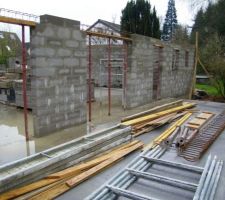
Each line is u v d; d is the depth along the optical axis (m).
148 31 18.14
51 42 5.42
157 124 6.27
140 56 8.70
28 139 5.23
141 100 9.16
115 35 7.37
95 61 14.30
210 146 5.11
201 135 5.56
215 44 13.54
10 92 8.57
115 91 13.05
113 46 13.56
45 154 3.84
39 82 5.25
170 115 7.28
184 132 5.38
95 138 4.73
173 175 3.81
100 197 2.96
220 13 17.98
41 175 3.40
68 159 3.80
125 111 8.18
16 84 8.02
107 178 3.65
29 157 3.64
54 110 5.68
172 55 11.27
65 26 5.72
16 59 12.80
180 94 12.71
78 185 3.43
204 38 18.42
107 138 4.55
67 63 5.89
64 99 5.92
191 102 9.96
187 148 4.82
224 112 7.92
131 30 18.09
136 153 4.63
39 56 5.19
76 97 6.27
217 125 6.38
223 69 11.97
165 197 3.21
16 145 4.89
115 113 7.87
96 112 7.99
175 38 24.80
